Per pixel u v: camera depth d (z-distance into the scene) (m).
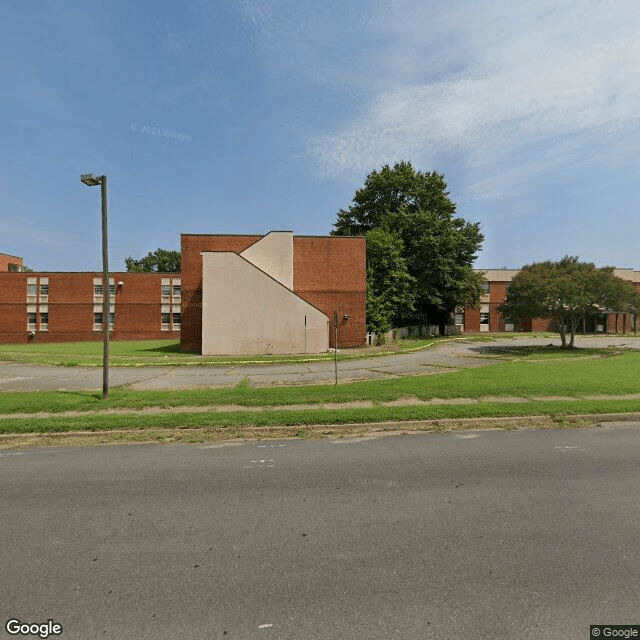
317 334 24.52
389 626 2.51
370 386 11.20
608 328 50.06
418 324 43.19
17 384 12.98
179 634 2.47
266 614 2.64
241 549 3.43
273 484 4.89
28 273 44.28
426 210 39.78
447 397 9.65
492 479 4.98
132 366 18.50
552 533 3.64
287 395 9.92
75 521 3.97
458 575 3.02
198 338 27.67
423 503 4.30
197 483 4.95
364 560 3.23
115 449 6.42
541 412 8.17
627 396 9.73
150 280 45.31
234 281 24.27
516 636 2.41
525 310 24.95
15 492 4.71
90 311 44.69
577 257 25.50
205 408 8.82
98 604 2.75
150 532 3.74
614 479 4.96
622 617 2.57
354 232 42.16
